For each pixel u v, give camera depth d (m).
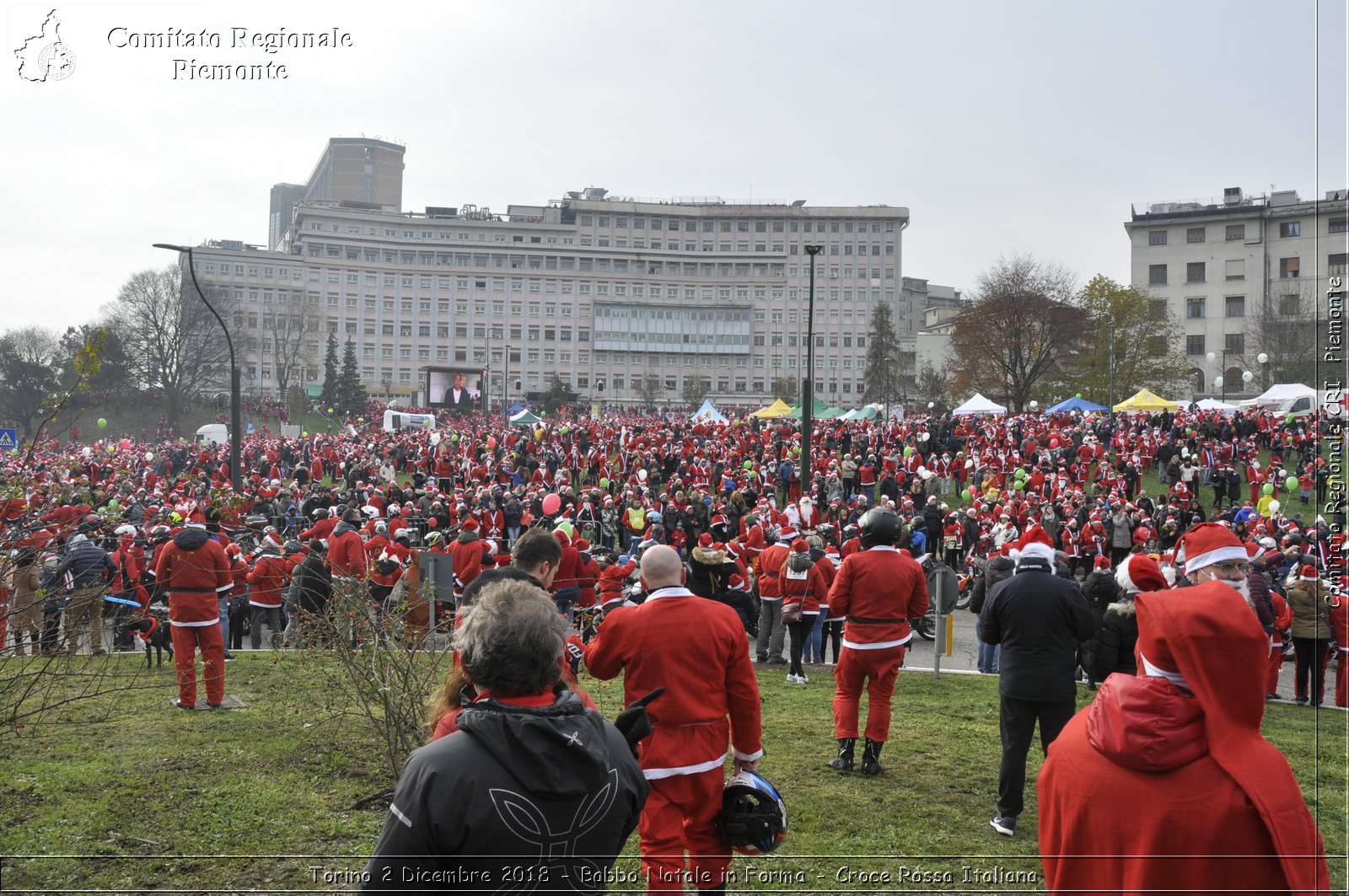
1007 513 24.56
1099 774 2.81
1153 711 2.74
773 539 19.45
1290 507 32.94
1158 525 26.27
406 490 31.97
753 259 144.50
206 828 5.91
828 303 147.25
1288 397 46.22
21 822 5.93
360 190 148.12
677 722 4.62
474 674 2.67
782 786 7.08
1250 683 2.68
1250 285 76.38
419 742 6.59
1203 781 2.65
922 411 90.62
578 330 138.75
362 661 6.92
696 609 4.75
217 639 9.27
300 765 7.25
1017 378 73.19
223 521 15.31
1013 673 6.14
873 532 7.41
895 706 10.10
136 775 6.91
